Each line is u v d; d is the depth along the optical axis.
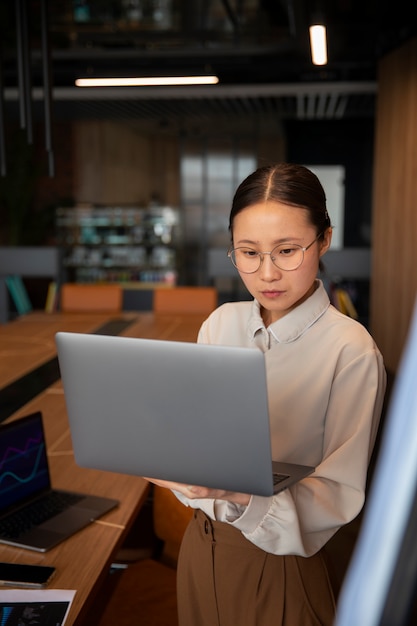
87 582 1.38
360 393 1.11
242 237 1.10
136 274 9.76
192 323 4.70
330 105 8.39
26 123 3.71
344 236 11.67
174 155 13.80
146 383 0.99
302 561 1.14
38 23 5.33
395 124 5.46
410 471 0.37
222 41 6.07
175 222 9.87
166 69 6.46
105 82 4.45
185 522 2.09
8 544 1.54
